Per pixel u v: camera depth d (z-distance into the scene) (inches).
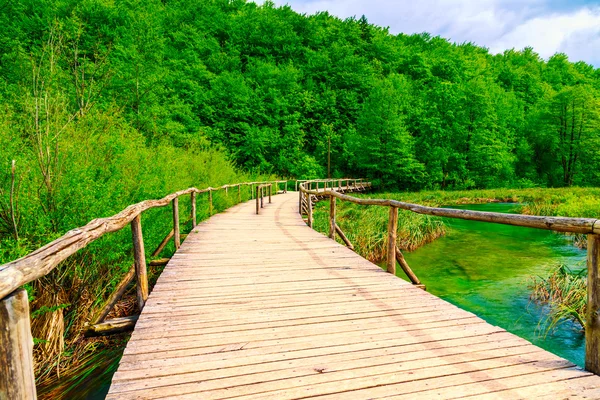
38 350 126.2
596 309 82.9
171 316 121.4
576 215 483.5
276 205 592.1
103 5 877.2
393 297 141.6
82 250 142.2
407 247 372.8
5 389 43.1
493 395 75.0
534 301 218.8
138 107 665.0
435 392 76.3
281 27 2000.5
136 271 139.9
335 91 1766.7
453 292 237.8
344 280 165.6
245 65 1797.5
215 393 76.3
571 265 295.7
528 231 481.4
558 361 89.7
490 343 100.3
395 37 2647.6
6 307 43.7
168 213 260.1
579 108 1424.7
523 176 1587.1
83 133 215.2
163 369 86.5
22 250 116.2
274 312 125.3
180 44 1541.6
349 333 107.6
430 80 1829.5
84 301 153.3
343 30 2159.2
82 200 147.3
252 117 1406.3
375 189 1398.9
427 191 1264.8
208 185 464.8
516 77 2130.9
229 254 221.0
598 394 75.1
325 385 79.2
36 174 148.7
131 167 234.4
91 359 133.2
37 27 783.1
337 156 1589.6
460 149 1459.2
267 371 85.4
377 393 76.0
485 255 346.0
